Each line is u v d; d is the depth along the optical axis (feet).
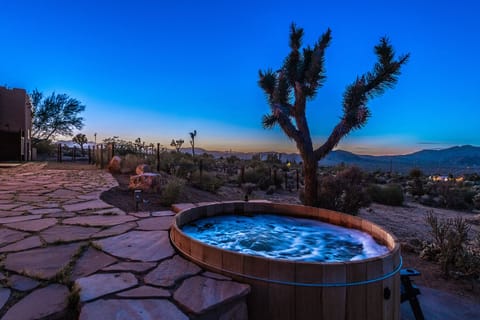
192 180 32.60
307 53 20.34
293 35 20.79
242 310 6.91
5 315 5.78
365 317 7.16
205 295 6.58
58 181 27.02
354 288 7.04
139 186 22.62
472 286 12.69
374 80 17.52
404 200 43.57
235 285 7.13
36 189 22.11
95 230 11.82
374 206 37.35
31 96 84.53
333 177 24.08
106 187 23.41
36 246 9.75
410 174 71.72
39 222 12.84
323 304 6.87
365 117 17.30
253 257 7.27
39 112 85.51
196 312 5.90
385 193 40.01
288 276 6.99
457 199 40.81
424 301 11.35
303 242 11.85
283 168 72.64
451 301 11.37
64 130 90.68
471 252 14.49
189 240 8.80
